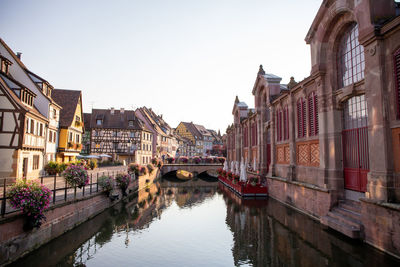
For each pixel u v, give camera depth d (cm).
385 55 825
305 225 1145
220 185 3253
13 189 768
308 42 1338
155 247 966
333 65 1189
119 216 1462
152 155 5356
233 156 3709
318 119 1273
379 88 825
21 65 2253
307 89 1429
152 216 1474
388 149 798
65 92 3117
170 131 7306
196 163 4619
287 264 765
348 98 1104
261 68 2348
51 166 2236
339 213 1068
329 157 1190
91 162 2881
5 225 711
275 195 1859
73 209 1123
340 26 1120
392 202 772
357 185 1045
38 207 792
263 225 1202
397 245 717
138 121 4628
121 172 1959
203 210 1639
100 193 1480
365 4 873
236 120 3462
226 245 970
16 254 752
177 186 3125
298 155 1545
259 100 2347
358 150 1045
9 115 1770
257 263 788
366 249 806
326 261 762
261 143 2273
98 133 4306
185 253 899
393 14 859
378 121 829
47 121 2262
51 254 888
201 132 9662
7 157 1742
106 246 971
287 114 1741
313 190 1272
